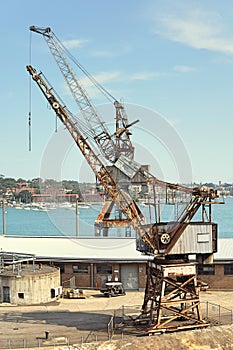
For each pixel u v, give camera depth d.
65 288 59.56
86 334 41.69
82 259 59.31
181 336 40.09
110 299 54.66
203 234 43.75
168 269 42.72
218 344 38.81
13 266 54.97
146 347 38.03
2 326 44.41
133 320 45.09
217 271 57.88
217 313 47.62
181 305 45.44
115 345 38.44
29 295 52.78
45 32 50.00
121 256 59.66
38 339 40.50
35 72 44.38
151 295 44.22
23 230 157.00
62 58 49.06
